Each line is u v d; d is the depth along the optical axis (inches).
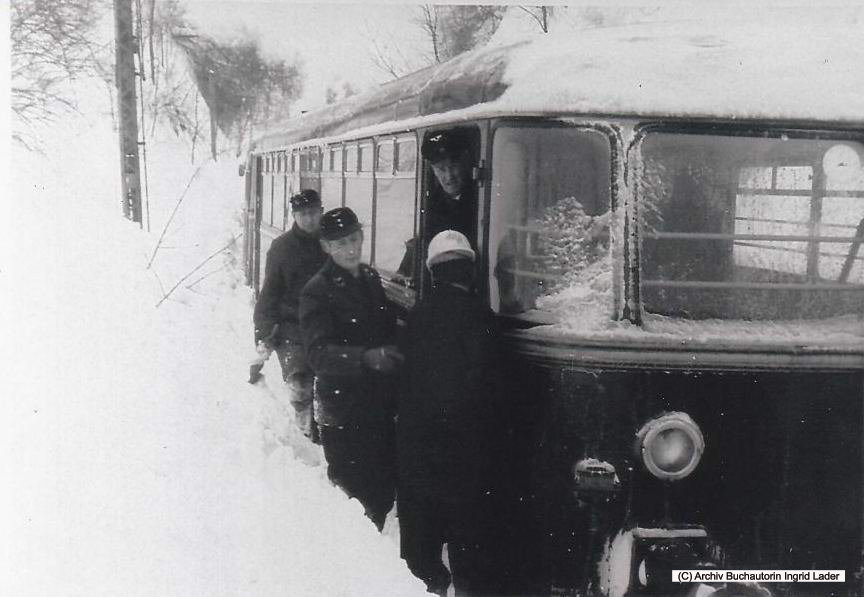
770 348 121.0
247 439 150.4
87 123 223.9
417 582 128.6
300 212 183.5
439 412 134.3
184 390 156.9
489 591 134.1
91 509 124.9
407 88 164.1
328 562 125.7
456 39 186.1
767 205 129.8
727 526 122.8
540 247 127.2
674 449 120.9
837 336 123.1
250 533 127.8
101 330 162.2
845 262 129.8
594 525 122.0
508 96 126.8
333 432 153.3
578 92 124.6
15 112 206.8
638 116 123.9
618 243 122.9
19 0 214.2
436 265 131.8
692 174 126.4
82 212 197.8
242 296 233.0
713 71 127.1
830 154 129.3
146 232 219.5
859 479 124.2
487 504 133.6
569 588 124.0
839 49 130.6
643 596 122.3
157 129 256.4
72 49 225.6
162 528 125.5
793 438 122.9
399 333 151.4
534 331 123.8
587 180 125.0
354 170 186.9
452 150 135.3
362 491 155.9
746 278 130.6
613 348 120.4
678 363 120.7
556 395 122.6
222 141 279.1
